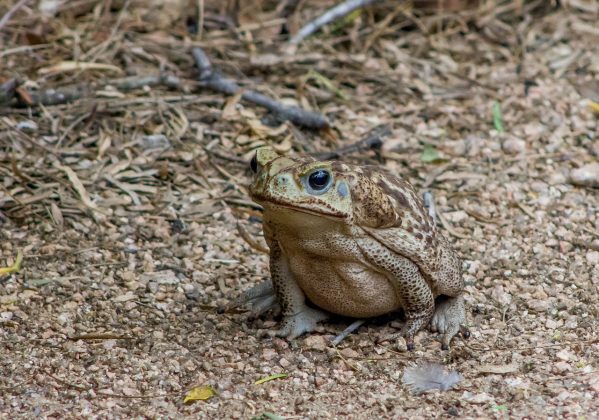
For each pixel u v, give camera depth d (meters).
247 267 9.76
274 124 12.05
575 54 14.16
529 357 8.25
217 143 11.63
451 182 11.44
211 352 8.30
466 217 10.79
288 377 8.00
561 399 7.55
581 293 9.33
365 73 13.31
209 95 12.41
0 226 9.99
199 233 10.23
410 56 13.87
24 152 10.99
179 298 9.17
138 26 13.58
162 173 11.00
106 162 11.07
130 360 8.17
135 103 12.00
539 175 11.60
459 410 7.46
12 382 7.81
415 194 8.58
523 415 7.35
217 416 7.43
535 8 15.18
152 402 7.62
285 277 8.48
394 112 12.65
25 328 8.55
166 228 10.25
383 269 8.12
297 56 13.30
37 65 12.43
